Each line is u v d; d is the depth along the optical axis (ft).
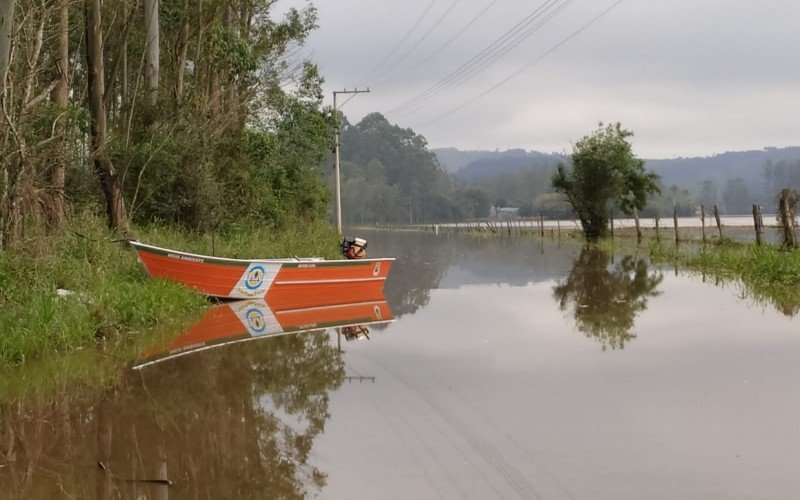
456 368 31.94
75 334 37.45
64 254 49.42
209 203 72.33
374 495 18.25
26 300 40.14
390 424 24.08
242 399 27.96
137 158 68.18
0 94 44.78
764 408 24.44
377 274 60.95
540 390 27.58
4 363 33.37
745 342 35.53
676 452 20.49
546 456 20.45
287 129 96.53
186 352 36.91
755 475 18.72
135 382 30.94
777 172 593.83
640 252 98.58
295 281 56.85
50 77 72.95
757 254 64.85
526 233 177.27
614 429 22.63
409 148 496.64
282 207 94.22
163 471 20.70
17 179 45.62
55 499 18.88
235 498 18.58
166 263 51.16
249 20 87.20
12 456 22.08
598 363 31.94
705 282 61.52
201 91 78.59
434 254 112.57
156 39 72.59
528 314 47.29
